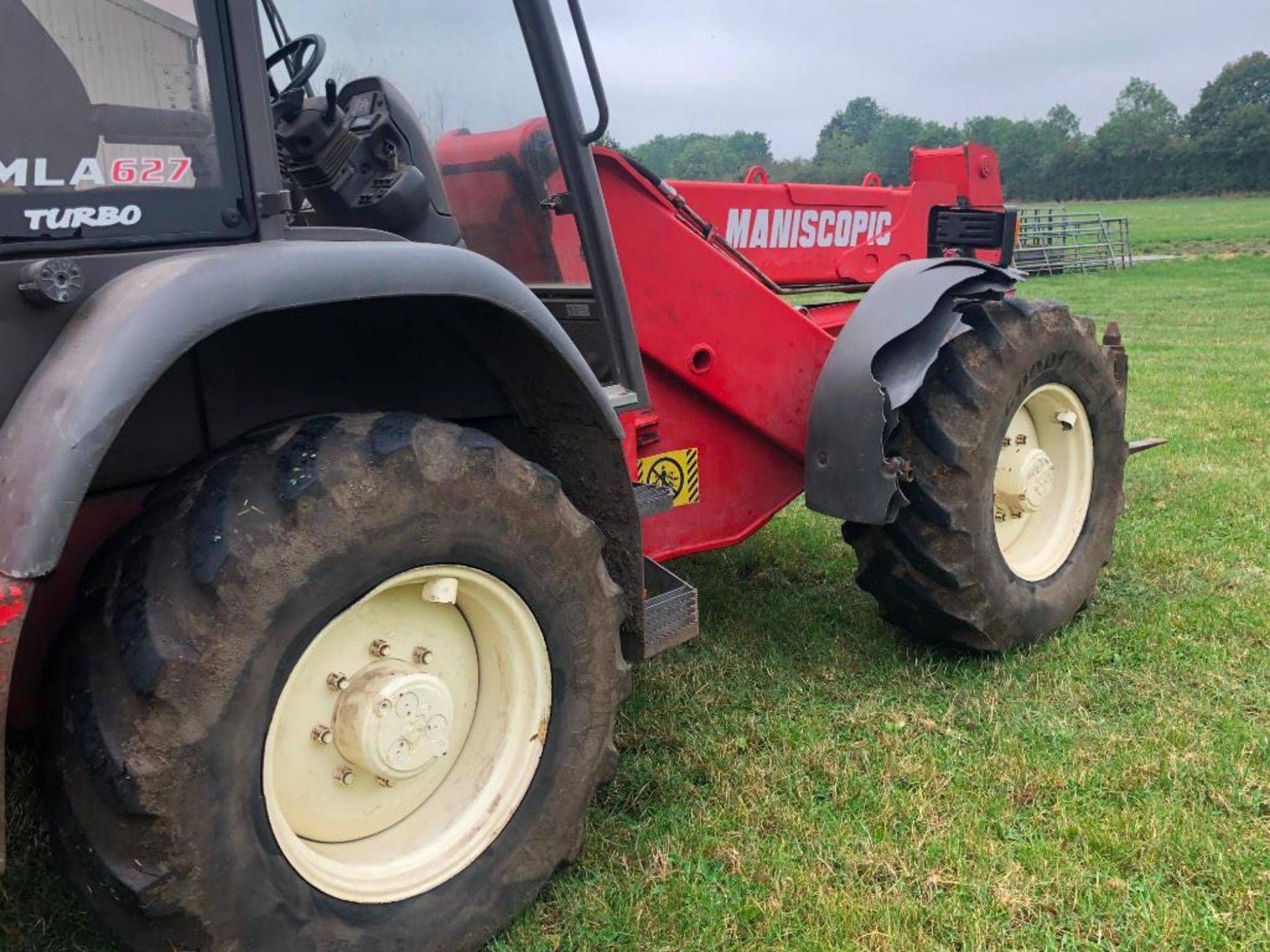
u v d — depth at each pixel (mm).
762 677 3676
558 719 2422
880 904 2449
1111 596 4289
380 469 2006
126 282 1755
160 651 1770
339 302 2051
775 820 2807
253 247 1870
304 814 2154
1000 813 2812
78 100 1734
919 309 3348
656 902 2488
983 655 3754
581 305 2836
